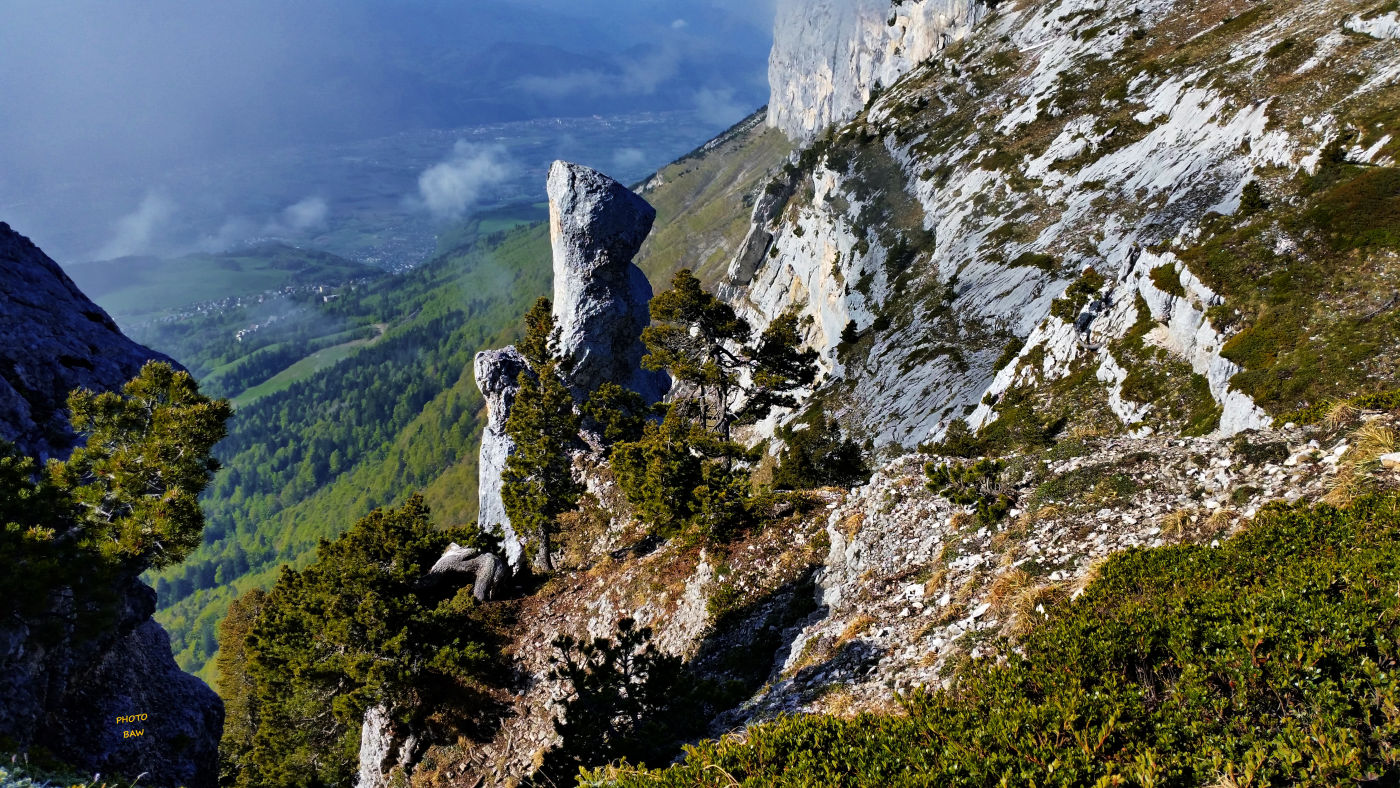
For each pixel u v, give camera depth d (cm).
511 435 4372
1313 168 4625
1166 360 4069
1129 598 1332
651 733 1972
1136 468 1889
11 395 3012
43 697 2261
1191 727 961
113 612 2391
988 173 9050
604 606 3384
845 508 2627
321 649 3684
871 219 11250
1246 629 1036
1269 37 7175
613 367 6931
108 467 2506
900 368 7094
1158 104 7625
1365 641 959
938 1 19338
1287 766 841
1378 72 5378
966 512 2125
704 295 4856
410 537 4278
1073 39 11038
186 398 2656
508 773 3038
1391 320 3108
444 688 3372
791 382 5225
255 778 4625
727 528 3094
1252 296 3719
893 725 1212
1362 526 1255
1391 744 839
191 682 3142
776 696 1881
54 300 3628
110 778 2189
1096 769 953
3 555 2039
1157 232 5647
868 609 2030
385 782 3481
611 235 6725
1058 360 4784
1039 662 1211
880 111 14188
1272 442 1750
